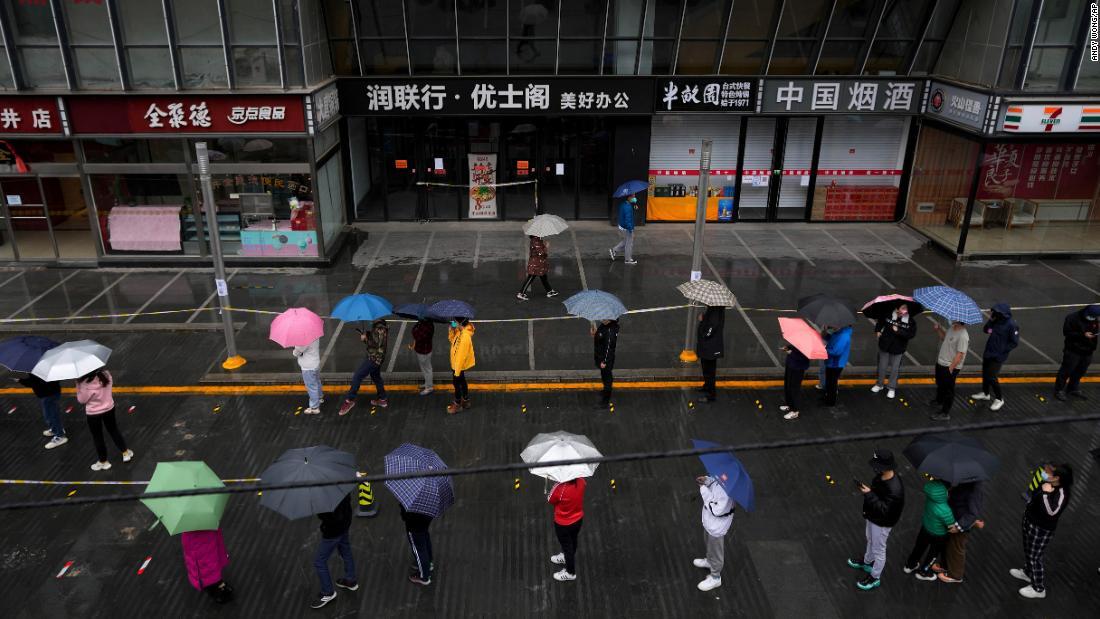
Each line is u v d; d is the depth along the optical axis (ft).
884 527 29.09
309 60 57.88
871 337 50.80
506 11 62.64
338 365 46.70
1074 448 39.40
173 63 55.21
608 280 59.16
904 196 72.02
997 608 29.60
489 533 33.14
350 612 29.01
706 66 66.23
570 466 27.68
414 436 39.75
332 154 65.00
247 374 45.37
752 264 62.80
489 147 69.87
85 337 49.85
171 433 39.88
